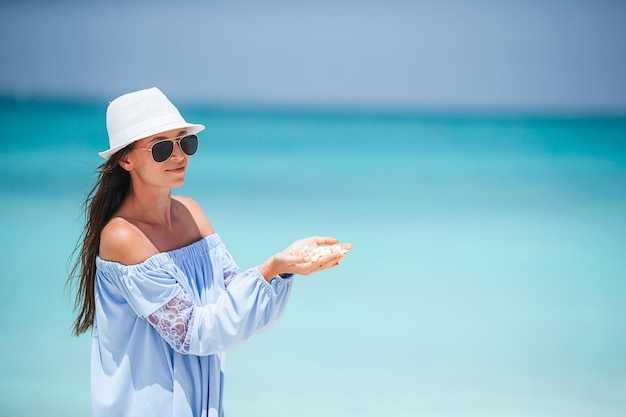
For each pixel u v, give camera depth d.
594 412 5.60
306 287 9.54
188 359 2.92
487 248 12.84
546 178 26.61
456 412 5.56
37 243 11.61
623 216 17.17
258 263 10.54
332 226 15.04
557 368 6.64
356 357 6.83
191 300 2.87
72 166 24.47
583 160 34.94
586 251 12.65
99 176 3.00
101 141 35.41
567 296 9.41
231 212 16.69
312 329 7.69
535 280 10.32
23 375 6.08
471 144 45.56
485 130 58.31
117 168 2.99
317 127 58.25
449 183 24.80
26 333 7.16
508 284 10.02
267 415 5.45
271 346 7.12
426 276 10.38
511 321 8.20
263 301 2.83
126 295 2.82
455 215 17.22
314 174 27.42
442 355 6.95
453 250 12.56
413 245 13.00
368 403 5.71
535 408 5.68
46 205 15.80
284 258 2.84
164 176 2.92
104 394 2.90
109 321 2.91
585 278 10.50
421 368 6.57
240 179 24.77
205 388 2.97
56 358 6.50
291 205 18.28
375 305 8.70
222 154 35.91
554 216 17.16
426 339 7.44
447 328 7.86
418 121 70.38
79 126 45.81
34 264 10.09
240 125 58.09
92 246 3.00
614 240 13.82
